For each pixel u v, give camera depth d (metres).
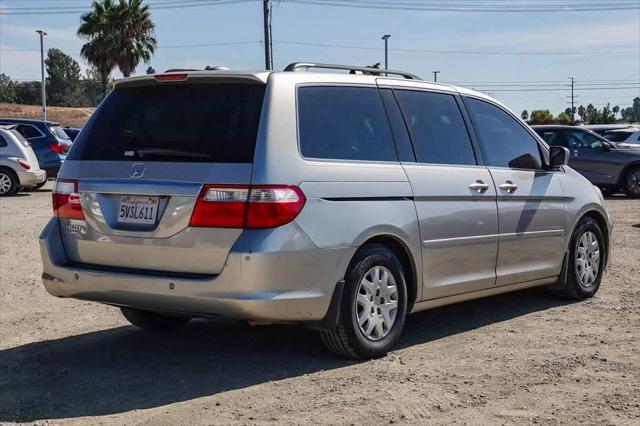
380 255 5.62
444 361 5.66
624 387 5.10
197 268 5.15
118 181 5.44
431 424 4.49
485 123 6.84
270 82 5.34
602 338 6.26
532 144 7.24
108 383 5.32
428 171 6.07
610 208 16.61
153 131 5.52
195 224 5.11
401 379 5.25
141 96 5.73
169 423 4.55
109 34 44.16
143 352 6.05
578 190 7.56
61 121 55.38
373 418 4.58
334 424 4.50
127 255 5.42
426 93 6.41
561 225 7.30
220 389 5.12
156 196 5.29
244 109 5.29
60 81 103.12
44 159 21.34
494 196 6.58
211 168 5.14
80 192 5.64
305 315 5.20
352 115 5.76
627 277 8.84
